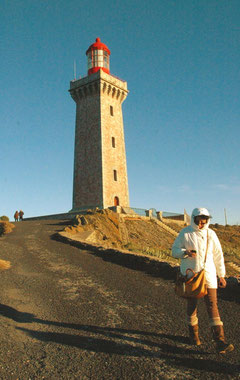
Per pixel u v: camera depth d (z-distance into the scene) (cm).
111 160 4741
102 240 2484
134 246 2481
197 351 417
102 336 473
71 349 428
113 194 4644
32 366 380
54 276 920
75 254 1355
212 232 443
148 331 491
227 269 2438
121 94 5097
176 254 436
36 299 678
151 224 3825
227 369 366
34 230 2577
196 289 416
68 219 3738
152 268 986
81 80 4988
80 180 4775
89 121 4872
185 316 562
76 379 353
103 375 360
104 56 5150
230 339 452
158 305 631
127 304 640
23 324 522
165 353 412
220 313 575
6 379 349
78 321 541
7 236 2202
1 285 799
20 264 1128
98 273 959
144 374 360
